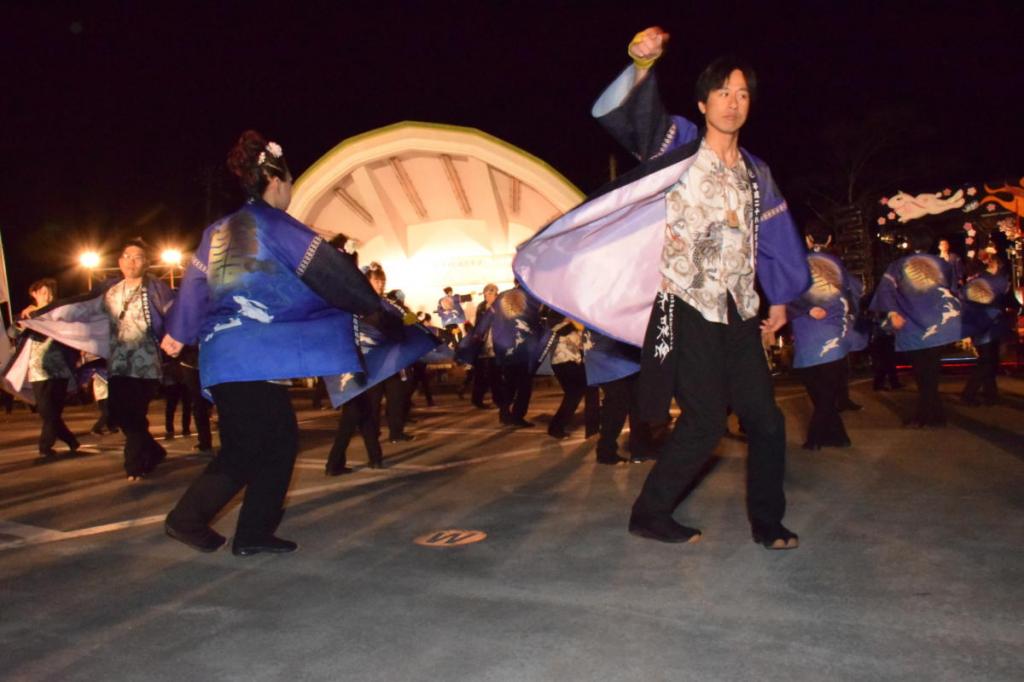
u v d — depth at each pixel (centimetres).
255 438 436
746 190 415
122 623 348
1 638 335
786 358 1573
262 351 426
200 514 448
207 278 441
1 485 732
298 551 450
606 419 691
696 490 558
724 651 296
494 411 1281
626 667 287
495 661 296
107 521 550
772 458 416
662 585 367
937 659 283
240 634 330
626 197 399
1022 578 359
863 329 925
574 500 552
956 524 447
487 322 1034
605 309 423
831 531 443
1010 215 1911
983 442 710
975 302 980
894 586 354
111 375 722
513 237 2233
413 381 1110
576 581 377
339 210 2189
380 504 567
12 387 925
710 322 407
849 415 948
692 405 413
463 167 2070
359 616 345
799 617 324
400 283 2264
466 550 438
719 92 400
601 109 399
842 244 2062
